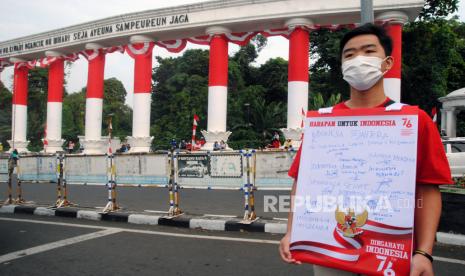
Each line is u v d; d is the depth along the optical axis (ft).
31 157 34.68
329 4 44.83
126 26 55.21
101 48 59.77
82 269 13.83
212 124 50.21
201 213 23.72
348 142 5.79
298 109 46.34
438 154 5.35
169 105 130.00
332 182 5.77
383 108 5.64
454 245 17.03
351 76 5.83
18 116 70.13
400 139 5.43
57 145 64.59
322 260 5.62
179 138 110.22
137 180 33.83
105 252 16.06
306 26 46.47
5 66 74.54
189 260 14.87
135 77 54.60
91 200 30.25
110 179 25.20
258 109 101.71
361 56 5.77
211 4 49.78
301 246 5.83
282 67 124.26
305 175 6.02
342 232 5.55
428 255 5.07
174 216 22.43
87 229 20.81
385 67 5.85
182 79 128.47
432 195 5.36
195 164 26.96
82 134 141.18
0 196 33.35
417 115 5.41
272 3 47.06
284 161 34.06
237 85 123.03
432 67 77.36
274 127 100.48
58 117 64.85
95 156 37.32
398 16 42.47
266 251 16.11
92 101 59.11
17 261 14.83
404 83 80.18
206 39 53.67
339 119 5.94
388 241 5.19
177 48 55.21
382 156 5.49
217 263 14.46
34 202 29.53
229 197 31.04
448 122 69.72
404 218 5.13
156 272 13.46
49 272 13.50
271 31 50.06
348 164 5.71
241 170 25.91
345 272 5.53
